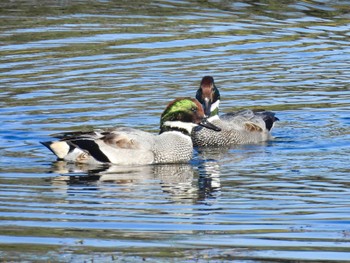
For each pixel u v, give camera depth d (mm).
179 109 16484
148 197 13820
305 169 15562
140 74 21547
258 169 15641
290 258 10984
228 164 16094
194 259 10945
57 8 28438
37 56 22922
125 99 19656
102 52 23422
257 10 28516
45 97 19672
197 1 29656
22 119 18203
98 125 17922
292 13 28172
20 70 21688
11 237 11781
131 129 16375
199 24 26562
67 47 23844
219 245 11484
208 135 17781
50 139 17109
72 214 12875
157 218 12703
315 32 25891
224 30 25922
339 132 18000
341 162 16000
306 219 12656
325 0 29766
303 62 22812
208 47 24047
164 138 16344
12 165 15648
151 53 23375
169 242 11625
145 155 16000
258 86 20891
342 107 19469
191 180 14922
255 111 18781
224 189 14305
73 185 14492
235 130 17859
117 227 12273
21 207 13203
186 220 12609
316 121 18719
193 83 20891
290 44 24562
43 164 15781
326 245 11477
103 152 15875
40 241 11625
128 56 23062
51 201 13531
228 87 20812
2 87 20344
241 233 12023
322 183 14617
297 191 14125
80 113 18656
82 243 11555
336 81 21281
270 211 13039
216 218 12703
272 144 17562
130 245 11492
